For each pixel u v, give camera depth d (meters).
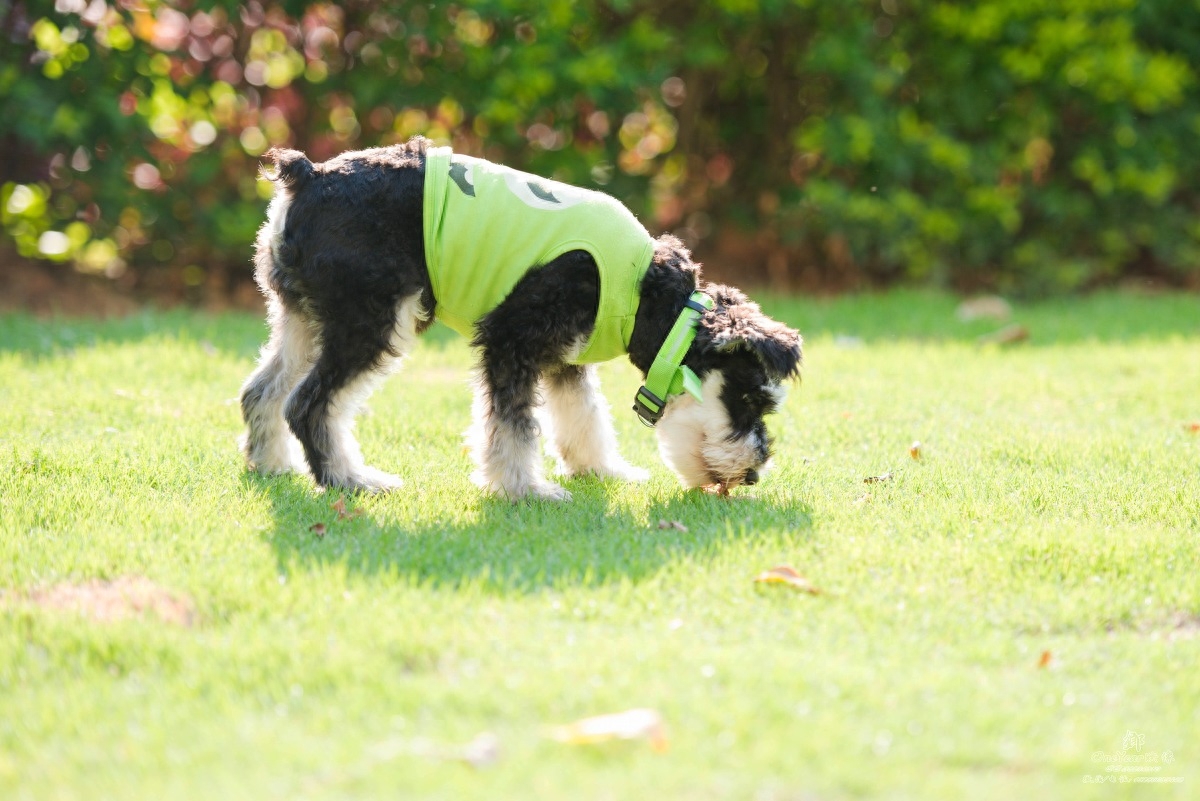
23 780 3.45
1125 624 4.67
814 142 12.11
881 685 4.00
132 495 5.79
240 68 11.11
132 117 10.43
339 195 5.70
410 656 4.16
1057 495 6.13
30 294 11.13
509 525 5.55
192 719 3.75
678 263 6.02
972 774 3.53
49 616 4.39
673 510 5.84
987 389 8.61
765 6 11.77
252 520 5.51
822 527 5.58
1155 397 8.37
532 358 5.84
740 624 4.51
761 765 3.50
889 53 12.46
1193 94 13.41
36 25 10.40
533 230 5.75
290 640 4.24
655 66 11.63
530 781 3.39
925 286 13.10
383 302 5.73
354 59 11.21
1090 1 12.47
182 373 8.39
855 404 8.09
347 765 3.47
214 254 11.32
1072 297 13.02
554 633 4.37
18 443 6.56
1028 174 13.23
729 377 5.86
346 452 6.08
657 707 3.81
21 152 10.60
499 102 10.98
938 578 4.96
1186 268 13.67
